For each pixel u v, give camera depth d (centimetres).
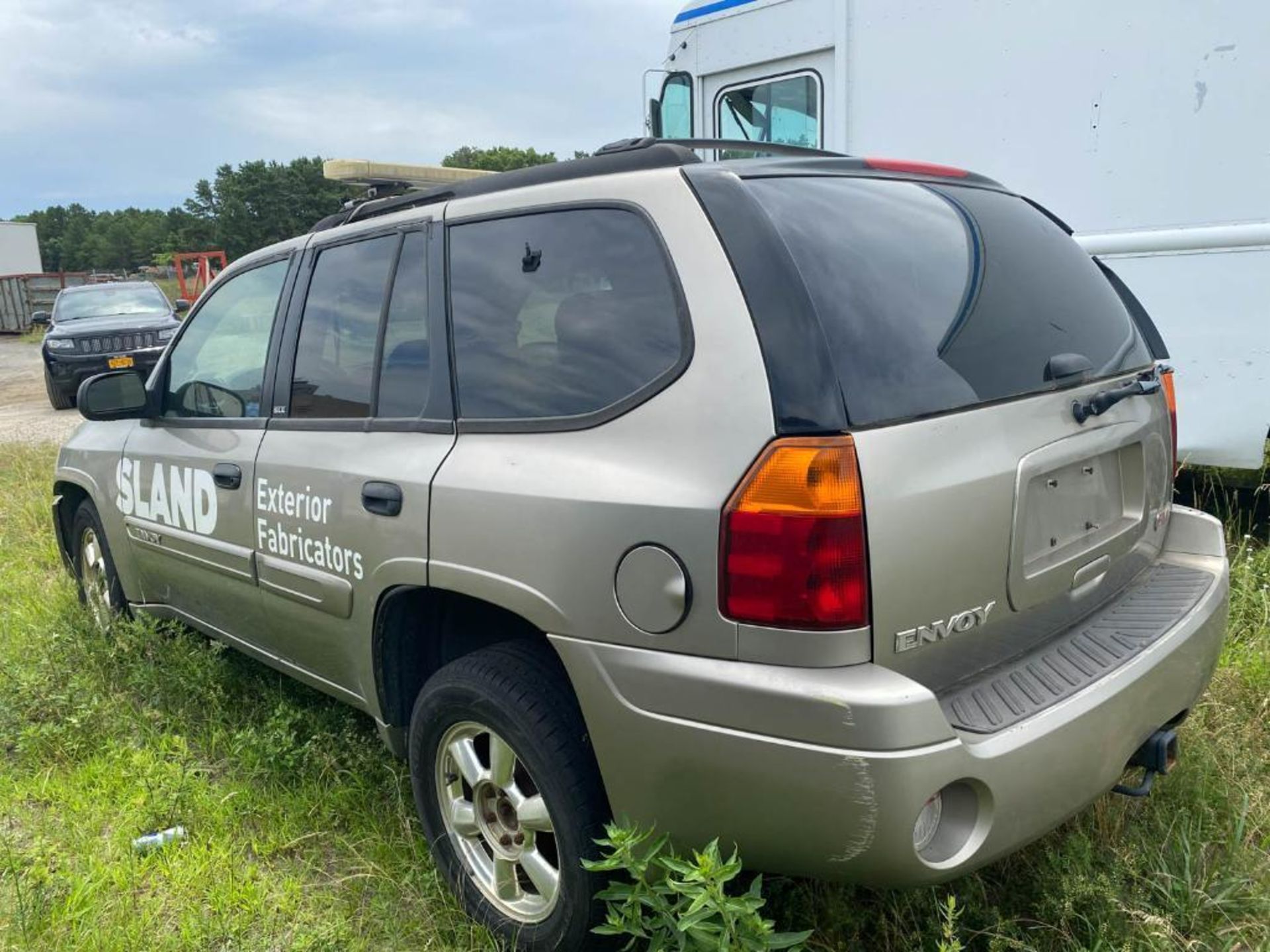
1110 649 238
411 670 290
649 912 233
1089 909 249
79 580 509
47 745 368
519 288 254
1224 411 467
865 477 193
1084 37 489
